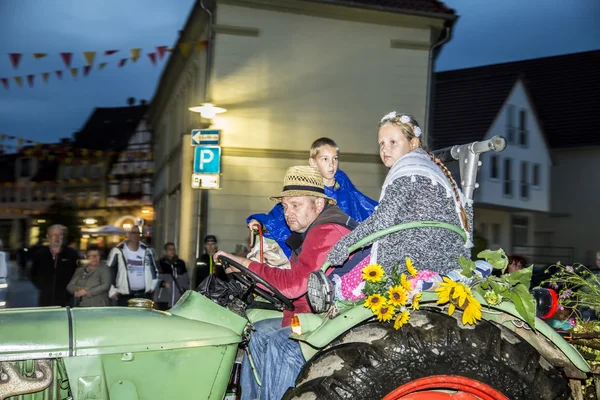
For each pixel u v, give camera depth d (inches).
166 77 910.4
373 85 687.7
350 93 681.6
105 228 1065.5
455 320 131.5
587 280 184.2
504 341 130.8
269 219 193.3
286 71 662.5
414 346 126.7
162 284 435.2
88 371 126.1
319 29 673.0
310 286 132.0
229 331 137.2
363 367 124.7
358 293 144.0
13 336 125.6
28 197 1483.8
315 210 160.7
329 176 212.1
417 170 141.6
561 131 1312.7
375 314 128.8
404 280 130.0
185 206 707.4
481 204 1088.8
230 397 155.3
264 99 655.8
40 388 125.1
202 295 145.3
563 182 1312.7
